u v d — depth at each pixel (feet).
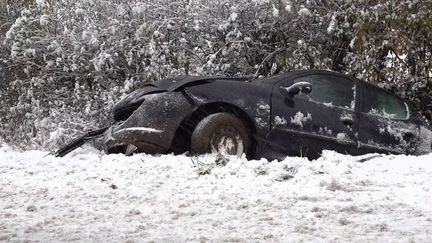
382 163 20.49
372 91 26.32
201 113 22.57
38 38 37.78
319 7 35.22
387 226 11.59
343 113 24.88
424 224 11.76
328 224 11.88
